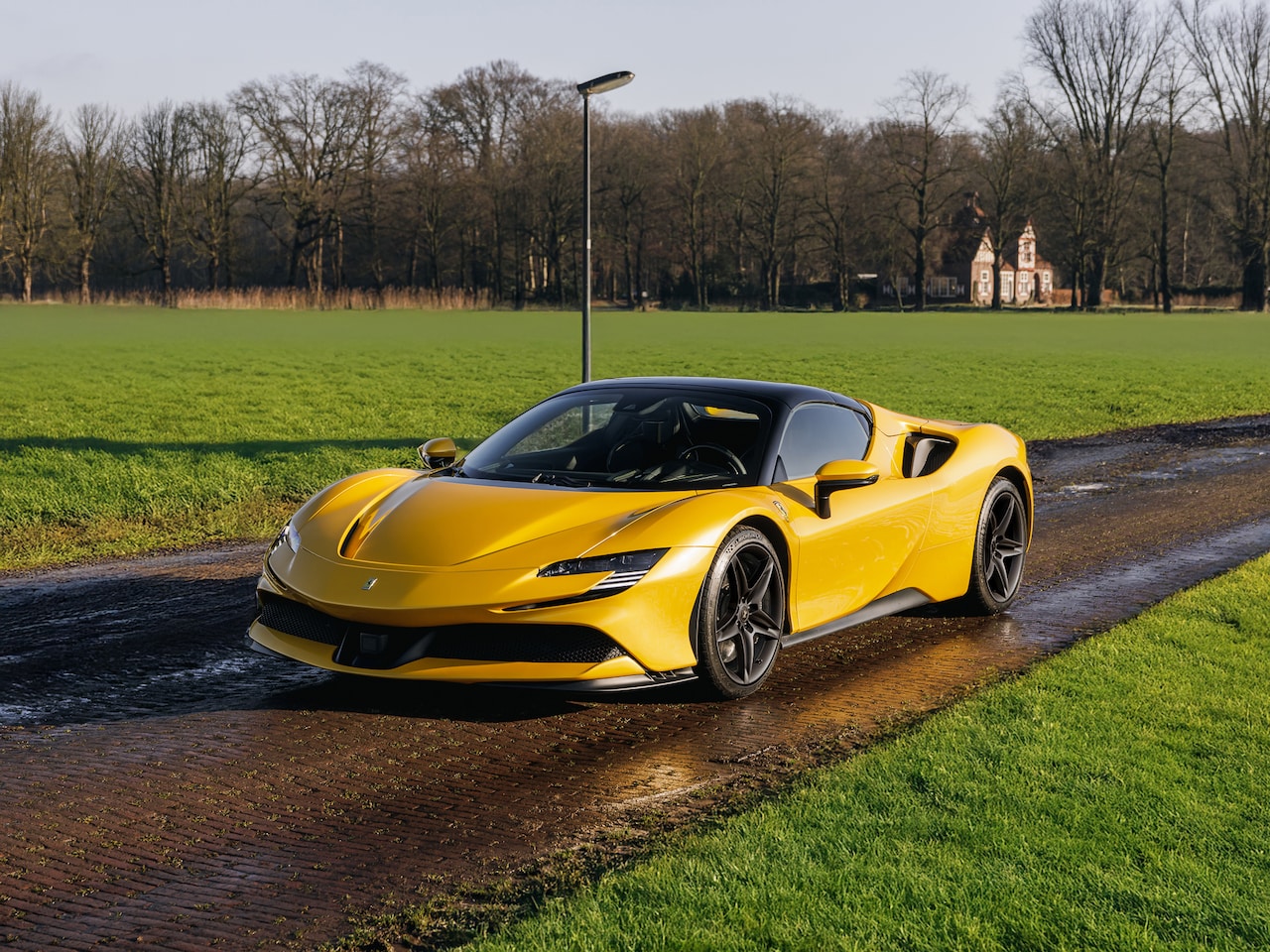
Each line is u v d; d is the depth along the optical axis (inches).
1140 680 182.9
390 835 129.4
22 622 227.5
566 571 164.4
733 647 182.2
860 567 206.5
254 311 3090.6
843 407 223.5
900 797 134.3
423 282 3769.7
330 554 175.9
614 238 3592.5
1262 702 172.2
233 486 392.2
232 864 121.8
